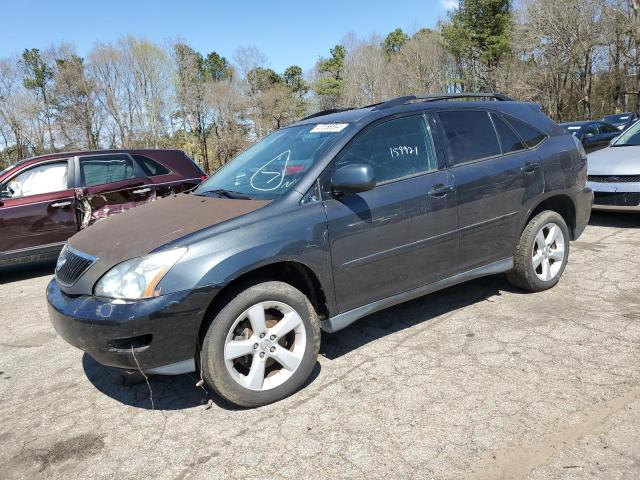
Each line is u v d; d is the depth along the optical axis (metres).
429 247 3.72
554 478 2.30
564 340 3.61
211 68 70.19
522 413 2.79
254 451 2.69
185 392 3.38
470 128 4.12
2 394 3.60
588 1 36.22
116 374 3.75
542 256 4.51
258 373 3.05
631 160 6.68
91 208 7.14
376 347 3.77
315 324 3.25
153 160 7.82
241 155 4.43
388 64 59.19
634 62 35.53
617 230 6.65
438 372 3.32
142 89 54.25
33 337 4.71
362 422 2.85
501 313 4.18
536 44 39.19
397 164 3.66
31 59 51.88
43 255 6.98
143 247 2.95
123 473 2.61
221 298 2.97
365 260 3.42
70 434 3.01
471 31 45.72
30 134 51.25
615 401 2.83
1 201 6.73
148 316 2.75
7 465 2.76
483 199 3.98
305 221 3.18
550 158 4.45
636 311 4.01
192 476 2.54
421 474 2.40
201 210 3.35
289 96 59.53
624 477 2.26
